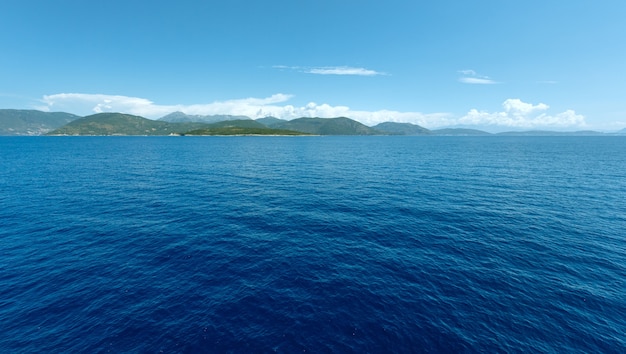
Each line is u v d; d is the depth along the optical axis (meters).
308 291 17.72
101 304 16.23
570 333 14.34
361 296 17.19
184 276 19.33
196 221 30.33
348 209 35.03
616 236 25.91
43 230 27.00
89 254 22.27
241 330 14.44
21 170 61.91
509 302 16.62
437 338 14.01
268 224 29.66
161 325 14.71
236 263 21.17
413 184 49.91
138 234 26.44
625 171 62.94
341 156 104.88
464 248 23.67
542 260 21.53
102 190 43.81
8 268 19.86
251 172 64.75
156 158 92.38
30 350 13.10
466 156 101.94
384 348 13.45
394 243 24.84
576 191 43.66
